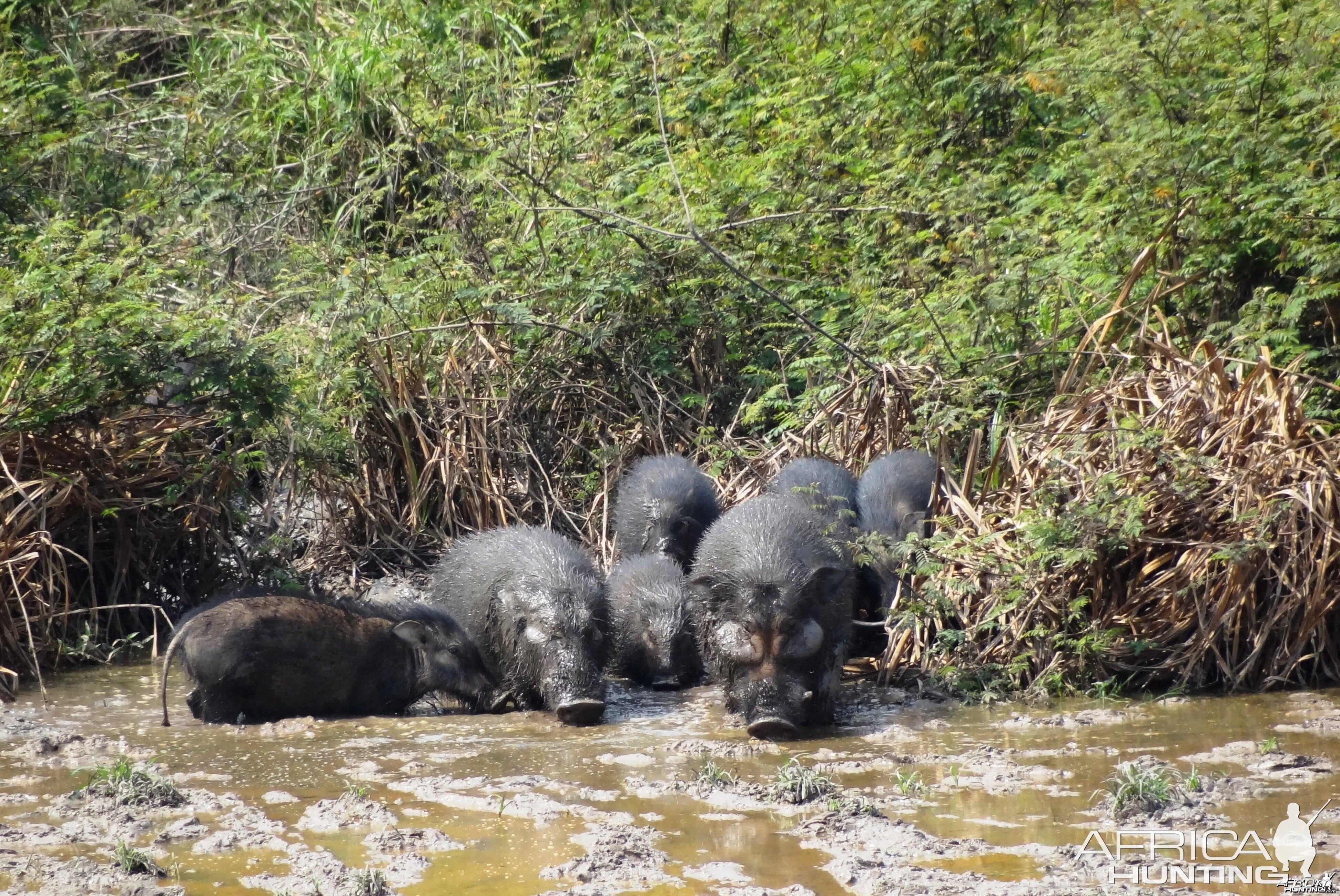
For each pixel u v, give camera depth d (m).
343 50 47.25
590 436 33.81
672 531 27.41
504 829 15.74
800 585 20.31
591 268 35.34
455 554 25.48
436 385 32.53
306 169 44.66
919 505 25.41
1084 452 24.08
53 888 13.85
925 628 23.81
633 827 15.45
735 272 32.50
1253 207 29.09
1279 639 22.75
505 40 49.34
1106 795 16.66
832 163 38.03
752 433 32.75
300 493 31.80
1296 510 22.62
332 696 22.59
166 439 28.45
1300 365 27.55
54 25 52.16
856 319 33.00
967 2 39.97
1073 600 23.09
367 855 14.85
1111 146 32.25
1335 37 30.66
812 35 44.34
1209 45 32.53
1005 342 30.58
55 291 26.56
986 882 13.53
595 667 22.22
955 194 34.34
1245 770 17.73
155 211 39.56
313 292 35.00
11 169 36.19
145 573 28.05
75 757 19.44
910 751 19.19
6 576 24.98
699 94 44.22
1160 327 30.19
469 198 39.31
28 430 26.08
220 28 56.03
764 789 16.89
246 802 17.05
